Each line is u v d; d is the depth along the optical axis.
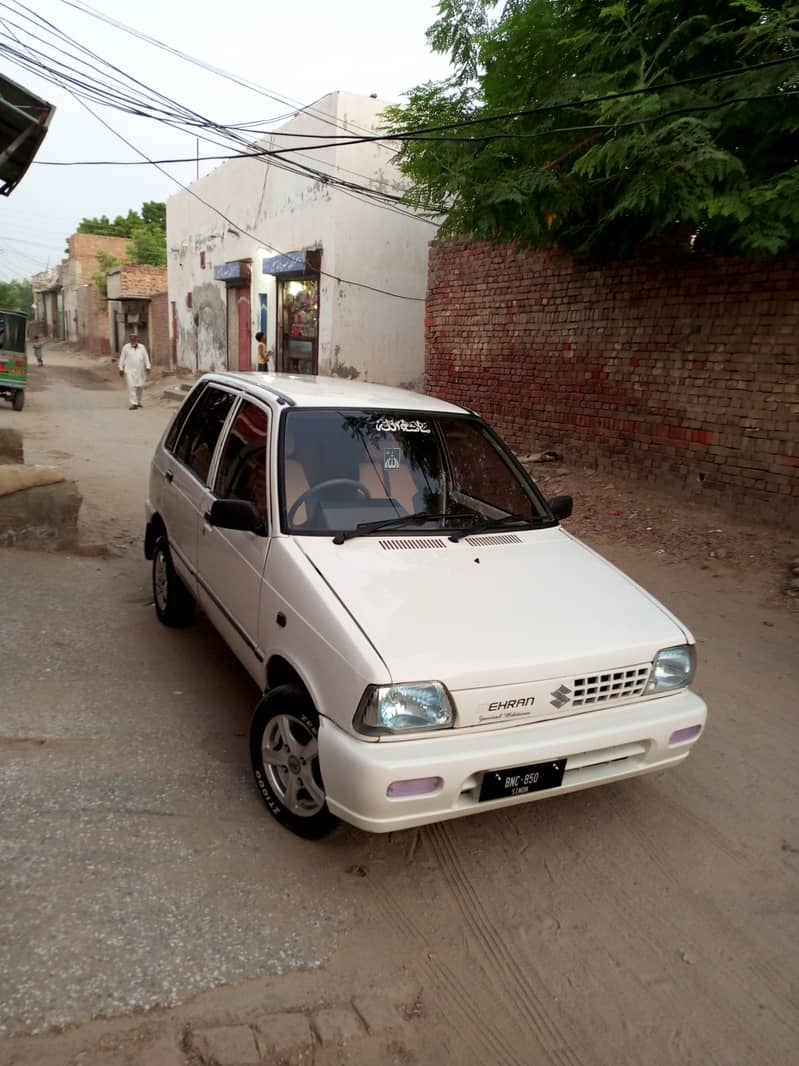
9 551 6.41
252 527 3.36
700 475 8.51
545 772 2.78
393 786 2.54
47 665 4.39
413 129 9.04
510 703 2.73
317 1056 2.14
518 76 7.93
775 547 7.21
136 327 34.59
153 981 2.31
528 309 10.89
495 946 2.62
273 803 3.13
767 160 6.54
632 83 6.93
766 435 7.73
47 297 60.28
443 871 2.98
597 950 2.64
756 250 6.59
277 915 2.65
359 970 2.46
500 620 2.99
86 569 6.29
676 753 3.13
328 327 16.08
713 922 2.81
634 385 9.26
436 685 2.62
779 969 2.61
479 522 3.79
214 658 4.71
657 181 6.26
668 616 3.34
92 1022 2.15
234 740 3.79
